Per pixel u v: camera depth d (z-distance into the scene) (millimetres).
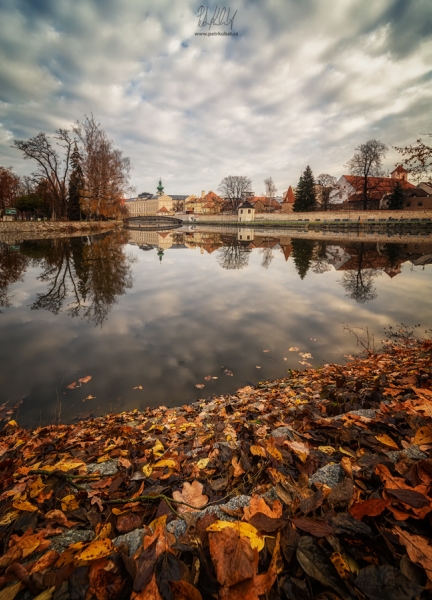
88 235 43156
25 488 1970
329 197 75875
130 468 2176
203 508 1609
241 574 1028
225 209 102438
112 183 47250
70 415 4520
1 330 8086
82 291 12523
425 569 1025
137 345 7070
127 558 1117
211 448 2477
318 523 1219
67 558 1188
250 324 8461
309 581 1050
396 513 1254
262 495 1635
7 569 1146
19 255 21984
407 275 15195
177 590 999
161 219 106500
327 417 2869
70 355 6555
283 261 21078
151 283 14125
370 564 1074
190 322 8664
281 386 4918
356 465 1759
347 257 21938
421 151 7484
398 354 6055
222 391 5160
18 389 5230
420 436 1918
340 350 6777
